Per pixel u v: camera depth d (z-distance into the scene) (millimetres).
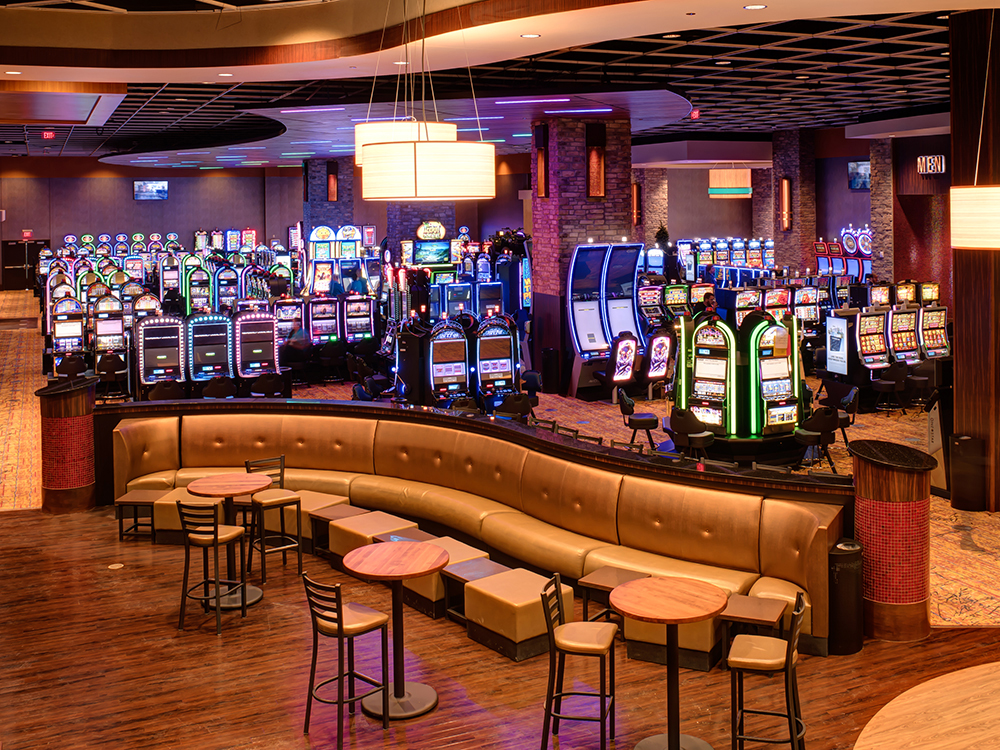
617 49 11234
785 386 10305
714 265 26172
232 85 14094
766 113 19484
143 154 25547
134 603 6809
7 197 32531
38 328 22234
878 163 20953
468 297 17031
